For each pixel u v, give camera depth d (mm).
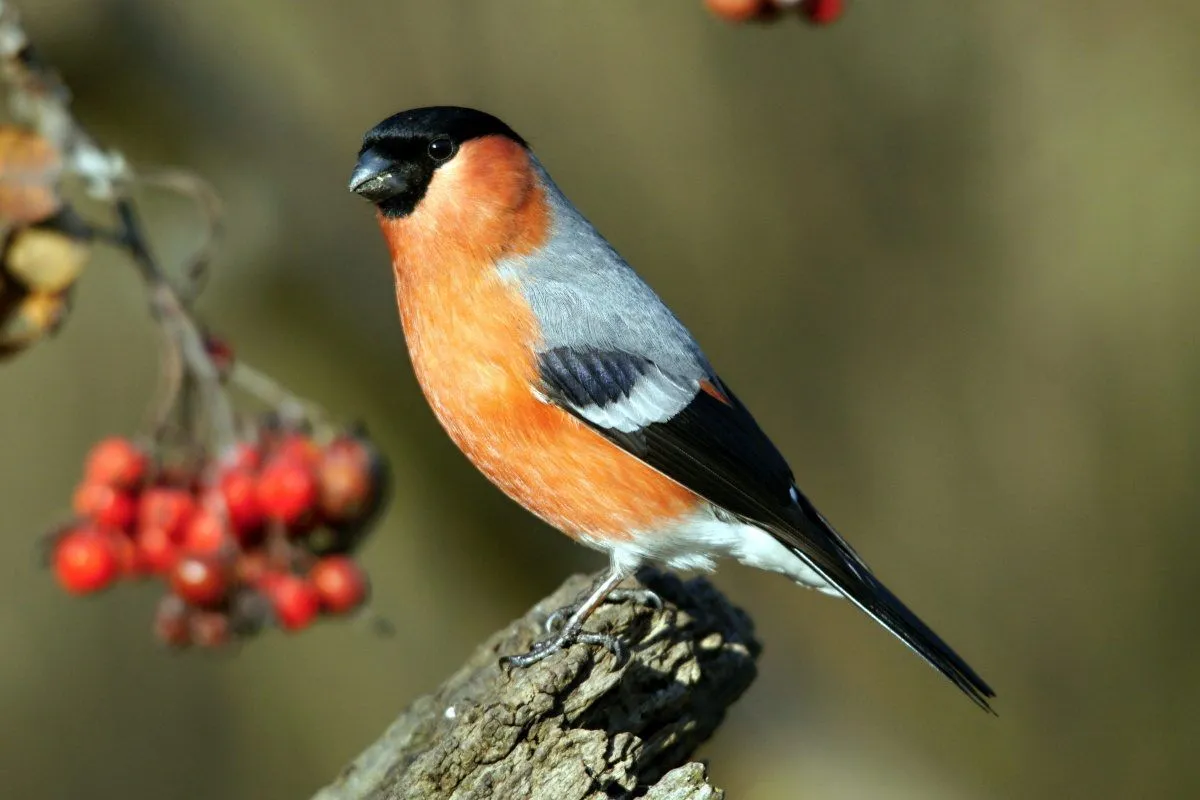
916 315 14391
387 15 13172
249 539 8227
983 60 14398
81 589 8250
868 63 14211
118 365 13609
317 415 8461
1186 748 13844
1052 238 14570
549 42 13609
